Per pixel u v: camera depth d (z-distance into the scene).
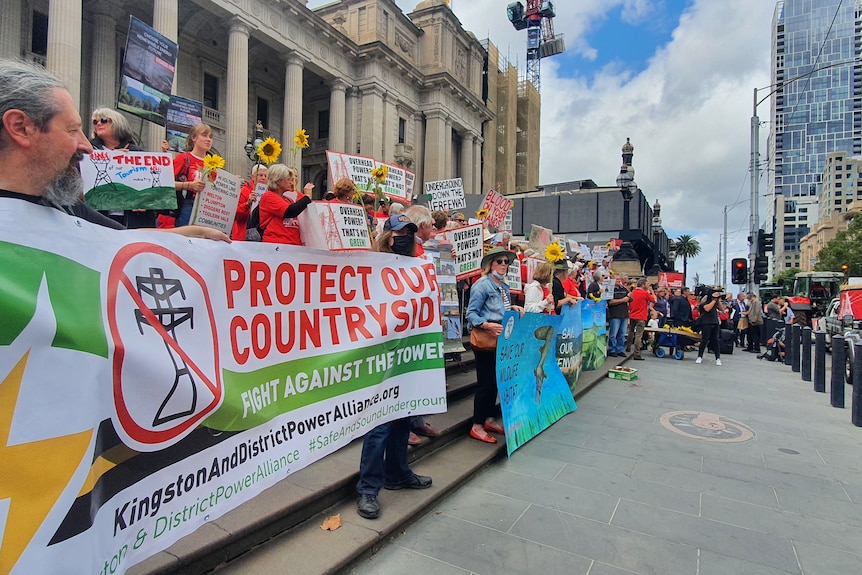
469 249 6.02
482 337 4.55
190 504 1.75
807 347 9.25
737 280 16.30
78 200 1.75
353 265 2.83
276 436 2.21
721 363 11.17
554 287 7.05
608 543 3.07
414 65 36.12
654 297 12.77
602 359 9.82
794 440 5.35
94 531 1.35
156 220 3.99
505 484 3.94
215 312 1.94
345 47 29.20
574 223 26.84
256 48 27.12
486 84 46.12
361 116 30.95
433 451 4.37
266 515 2.72
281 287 2.31
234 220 4.57
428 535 3.10
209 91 25.03
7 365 1.19
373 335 2.89
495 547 2.97
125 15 20.34
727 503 3.72
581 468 4.33
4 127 1.34
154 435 1.60
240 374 2.04
